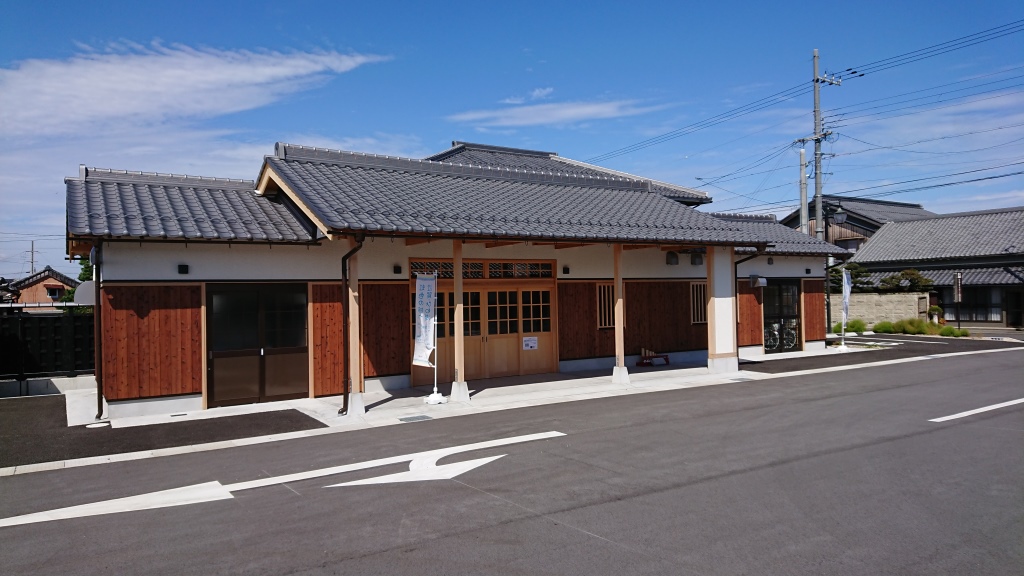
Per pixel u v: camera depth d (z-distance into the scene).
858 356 18.34
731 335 15.39
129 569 4.71
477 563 4.72
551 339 15.20
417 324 11.48
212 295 11.14
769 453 7.75
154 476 7.16
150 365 10.62
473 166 15.09
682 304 17.39
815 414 10.10
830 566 4.59
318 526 5.53
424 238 10.97
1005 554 4.77
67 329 13.75
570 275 15.37
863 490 6.28
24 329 13.43
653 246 14.88
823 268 20.11
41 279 33.91
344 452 8.13
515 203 13.49
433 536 5.26
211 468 7.47
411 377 13.10
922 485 6.41
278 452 8.19
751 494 6.20
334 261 12.17
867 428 9.04
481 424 9.73
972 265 31.23
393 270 12.93
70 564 4.82
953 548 4.88
